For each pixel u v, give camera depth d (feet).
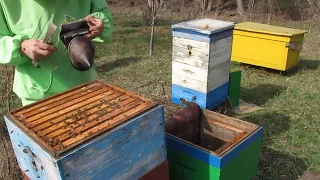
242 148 6.05
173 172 6.53
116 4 49.21
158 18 35.68
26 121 4.22
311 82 16.16
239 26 17.81
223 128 7.30
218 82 11.98
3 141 9.22
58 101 4.74
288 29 17.15
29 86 5.64
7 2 5.10
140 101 4.65
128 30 31.76
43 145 3.67
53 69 5.58
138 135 4.30
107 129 3.93
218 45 11.33
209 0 43.62
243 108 13.28
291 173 8.93
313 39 26.30
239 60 18.30
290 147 10.22
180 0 44.42
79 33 4.67
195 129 7.62
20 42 4.90
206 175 5.87
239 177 6.31
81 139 3.73
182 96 12.43
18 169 8.76
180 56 11.93
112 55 22.16
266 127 11.58
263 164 9.31
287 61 16.48
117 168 4.14
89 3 5.91
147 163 4.58
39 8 5.27
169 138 6.30
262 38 16.85
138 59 20.95
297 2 42.78
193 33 11.17
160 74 17.81
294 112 12.82
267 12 41.24
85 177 3.76
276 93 14.89
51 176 3.76
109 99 4.75
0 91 12.19
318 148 10.11
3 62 4.96
